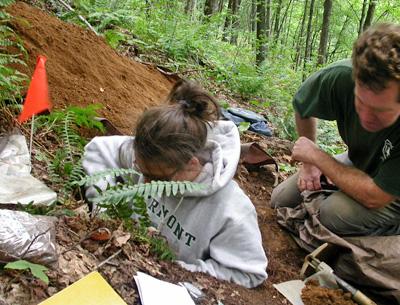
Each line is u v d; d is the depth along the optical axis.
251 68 6.98
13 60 2.66
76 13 4.91
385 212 2.76
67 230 1.85
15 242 1.48
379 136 2.60
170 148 2.02
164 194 2.34
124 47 5.34
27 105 2.20
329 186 3.21
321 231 2.84
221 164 2.28
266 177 3.90
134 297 1.69
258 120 4.86
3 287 1.41
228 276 2.24
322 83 2.93
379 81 1.92
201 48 6.89
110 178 2.38
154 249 2.08
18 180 2.04
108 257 1.82
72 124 2.89
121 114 3.39
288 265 2.87
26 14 3.51
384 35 1.93
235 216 2.28
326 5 12.97
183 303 1.77
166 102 2.28
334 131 6.04
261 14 9.61
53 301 1.44
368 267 2.65
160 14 7.12
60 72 3.31
